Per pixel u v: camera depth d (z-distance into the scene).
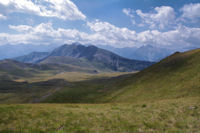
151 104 28.05
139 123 15.09
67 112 21.33
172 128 13.02
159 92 48.59
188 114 17.36
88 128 13.89
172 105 24.03
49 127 14.53
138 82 75.56
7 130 13.71
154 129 13.20
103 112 22.06
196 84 41.47
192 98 29.36
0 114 18.94
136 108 25.20
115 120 16.89
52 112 21.11
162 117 17.14
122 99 57.72
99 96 88.19
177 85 47.88
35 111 21.30
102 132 12.79
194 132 11.91
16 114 19.34
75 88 161.75
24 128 14.27
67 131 13.09
